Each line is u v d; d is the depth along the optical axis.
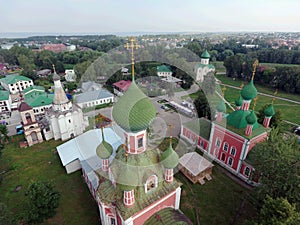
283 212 15.89
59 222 22.09
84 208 23.78
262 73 83.81
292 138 24.08
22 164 31.67
